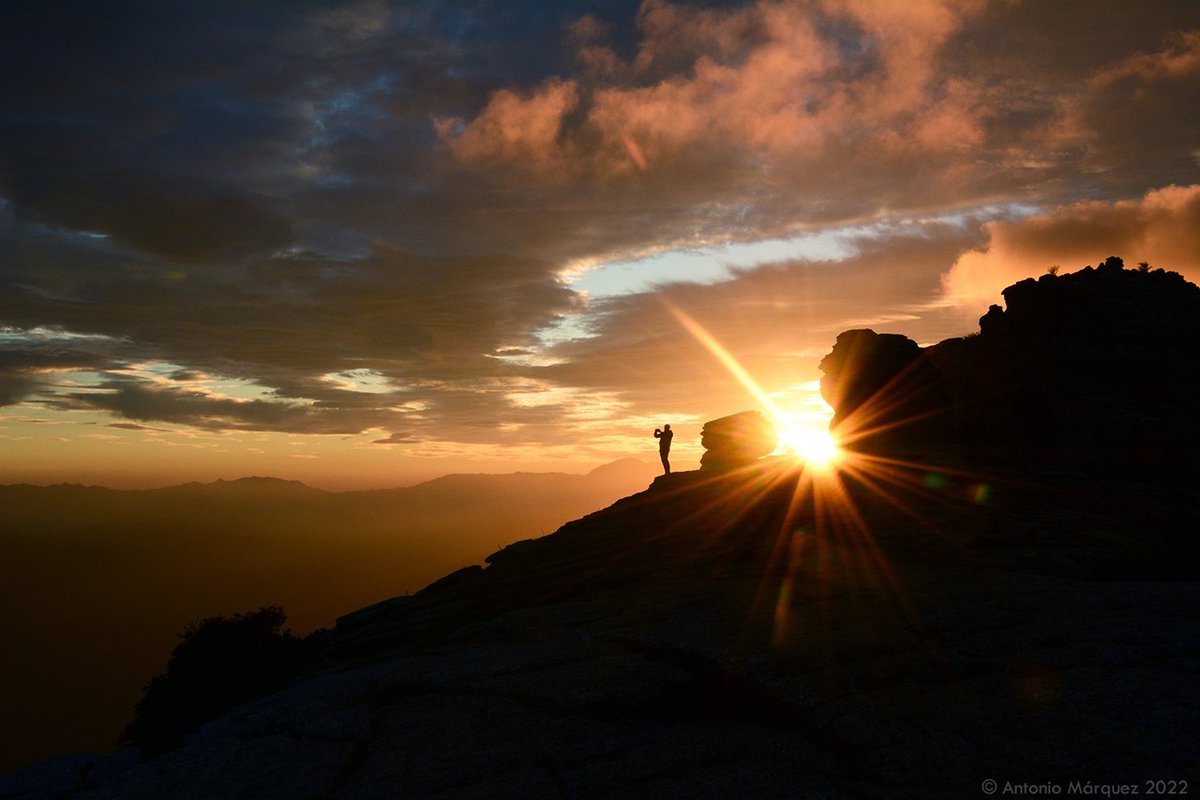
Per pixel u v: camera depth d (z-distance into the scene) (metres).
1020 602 9.78
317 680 14.18
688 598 12.75
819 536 16.14
